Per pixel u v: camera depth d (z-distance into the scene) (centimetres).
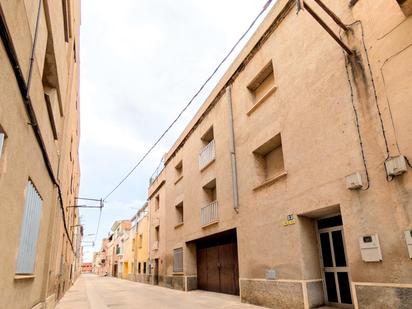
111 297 1606
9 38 298
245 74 1288
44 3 501
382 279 615
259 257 1049
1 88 302
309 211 842
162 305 1160
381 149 657
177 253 1912
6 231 362
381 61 681
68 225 2016
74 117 1677
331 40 837
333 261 837
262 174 1160
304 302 820
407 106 615
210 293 1501
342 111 775
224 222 1336
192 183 1791
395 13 664
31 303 626
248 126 1224
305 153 887
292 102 971
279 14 1071
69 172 1641
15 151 378
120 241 5275
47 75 708
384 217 631
